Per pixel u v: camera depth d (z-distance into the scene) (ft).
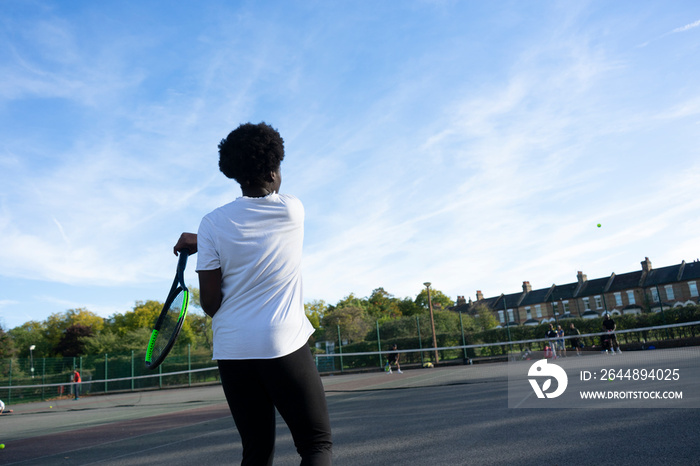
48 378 100.48
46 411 60.95
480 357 97.19
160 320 6.97
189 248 7.14
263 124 6.82
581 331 99.09
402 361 105.70
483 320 163.94
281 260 6.25
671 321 88.58
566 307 211.00
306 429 5.99
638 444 12.17
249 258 6.08
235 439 19.71
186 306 6.75
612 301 197.88
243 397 6.15
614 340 63.05
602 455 11.53
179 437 22.16
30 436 29.37
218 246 6.10
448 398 27.22
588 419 16.01
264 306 6.06
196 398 58.65
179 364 107.45
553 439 13.71
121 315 205.67
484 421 17.87
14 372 96.58
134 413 42.50
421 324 121.90
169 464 15.60
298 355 6.02
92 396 99.81
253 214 6.25
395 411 23.82
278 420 25.14
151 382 106.22
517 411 19.29
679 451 11.16
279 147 6.75
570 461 11.32
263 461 6.32
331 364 103.04
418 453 13.76
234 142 6.56
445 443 14.74
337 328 116.88
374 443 15.92
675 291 183.83
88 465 16.87
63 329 203.41
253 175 6.50
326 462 5.89
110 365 107.14
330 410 27.35
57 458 19.29
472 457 12.65
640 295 191.11
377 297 249.34
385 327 123.44
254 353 5.87
